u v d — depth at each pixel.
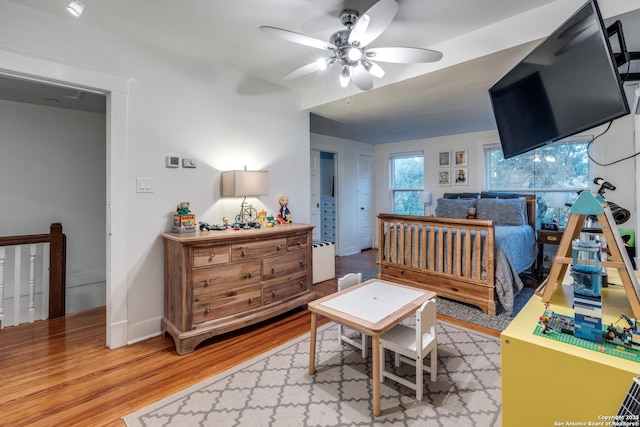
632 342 0.91
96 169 3.98
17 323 2.76
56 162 3.71
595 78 1.42
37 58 2.00
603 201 1.17
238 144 3.08
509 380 1.00
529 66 1.88
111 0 1.91
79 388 1.85
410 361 2.03
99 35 2.24
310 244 3.14
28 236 2.85
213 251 2.39
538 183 4.57
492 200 4.44
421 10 2.00
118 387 1.86
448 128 4.95
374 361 1.58
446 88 3.01
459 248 3.06
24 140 3.50
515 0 1.91
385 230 3.78
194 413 1.63
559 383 0.91
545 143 1.83
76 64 2.14
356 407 1.66
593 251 0.98
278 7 1.98
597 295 0.95
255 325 2.74
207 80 2.84
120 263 2.37
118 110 2.33
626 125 3.61
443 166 5.61
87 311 3.19
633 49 2.18
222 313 2.44
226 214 3.00
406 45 2.49
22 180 3.50
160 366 2.09
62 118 3.74
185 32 2.30
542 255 4.05
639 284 1.29
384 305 1.88
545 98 1.78
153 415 1.62
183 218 2.53
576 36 1.49
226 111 2.98
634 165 3.48
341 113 3.96
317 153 5.69
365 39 1.80
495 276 2.88
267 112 3.33
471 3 1.94
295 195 3.62
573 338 0.97
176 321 2.36
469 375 1.94
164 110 2.57
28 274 3.35
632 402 0.76
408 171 6.26
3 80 2.77
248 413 1.63
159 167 2.55
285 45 2.51
